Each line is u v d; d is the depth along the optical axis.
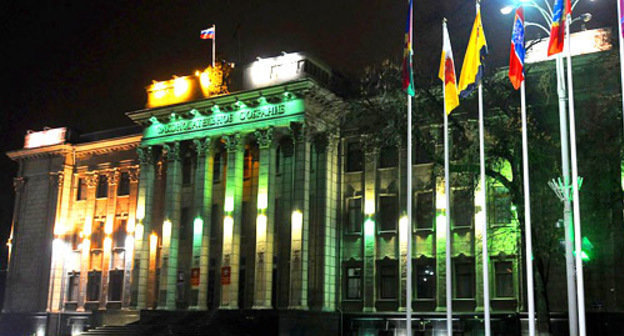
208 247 55.44
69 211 70.38
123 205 66.38
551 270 43.78
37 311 68.69
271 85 53.00
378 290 51.69
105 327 55.59
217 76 57.00
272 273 53.25
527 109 38.88
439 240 49.41
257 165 57.00
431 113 40.09
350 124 54.66
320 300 51.50
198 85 58.72
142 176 59.84
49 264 69.12
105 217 67.38
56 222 69.44
